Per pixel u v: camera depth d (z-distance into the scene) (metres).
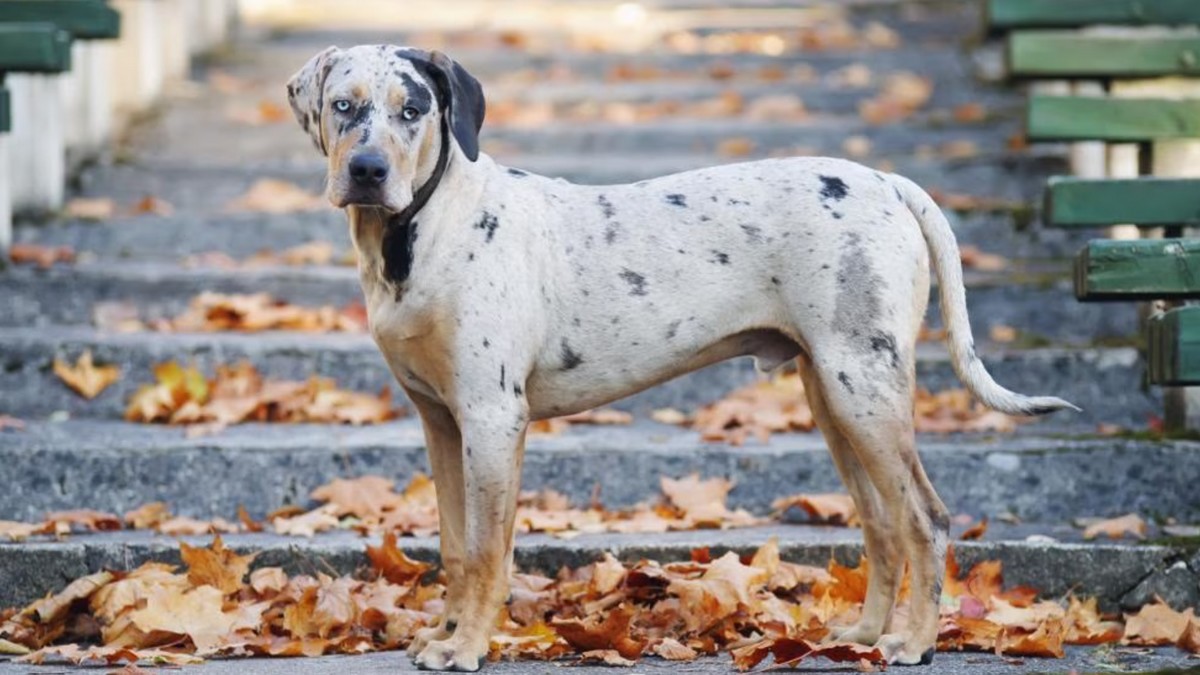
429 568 9.21
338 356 11.75
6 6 13.16
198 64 18.42
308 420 11.34
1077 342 12.23
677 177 8.31
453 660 7.80
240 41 19.48
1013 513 10.30
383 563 9.12
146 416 11.27
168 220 13.90
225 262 13.52
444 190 7.91
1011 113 16.58
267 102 16.92
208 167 15.07
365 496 10.16
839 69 18.17
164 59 17.61
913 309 7.98
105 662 8.10
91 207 14.27
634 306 8.06
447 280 7.87
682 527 9.88
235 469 10.33
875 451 7.86
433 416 8.27
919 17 20.22
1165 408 11.05
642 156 15.63
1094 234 13.69
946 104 17.03
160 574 8.91
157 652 8.25
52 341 11.71
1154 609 8.80
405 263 7.88
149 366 11.73
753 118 16.64
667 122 16.41
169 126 16.28
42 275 12.79
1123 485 10.30
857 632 8.23
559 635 8.33
